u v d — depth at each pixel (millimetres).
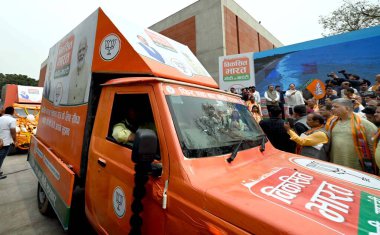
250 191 1451
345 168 2275
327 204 1370
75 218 2961
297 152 3828
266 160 2232
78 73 3066
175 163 1607
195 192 1436
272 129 4113
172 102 1888
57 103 3721
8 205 4363
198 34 19438
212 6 18688
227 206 1278
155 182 1688
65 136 3195
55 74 4109
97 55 2662
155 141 1553
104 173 2266
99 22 2723
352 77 9719
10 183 5746
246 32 21453
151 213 1697
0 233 3350
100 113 2555
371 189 1750
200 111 2049
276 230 1085
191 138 1765
